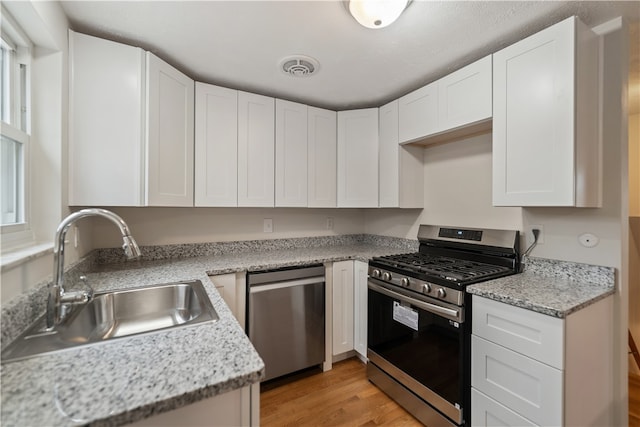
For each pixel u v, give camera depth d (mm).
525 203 1479
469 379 1457
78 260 1569
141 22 1450
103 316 1247
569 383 1157
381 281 1981
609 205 1466
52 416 517
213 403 695
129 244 1044
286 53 1729
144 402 558
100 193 1521
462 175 2191
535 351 1200
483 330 1391
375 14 1273
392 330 1891
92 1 1300
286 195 2357
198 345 787
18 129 1189
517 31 1524
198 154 2000
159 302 1410
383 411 1784
